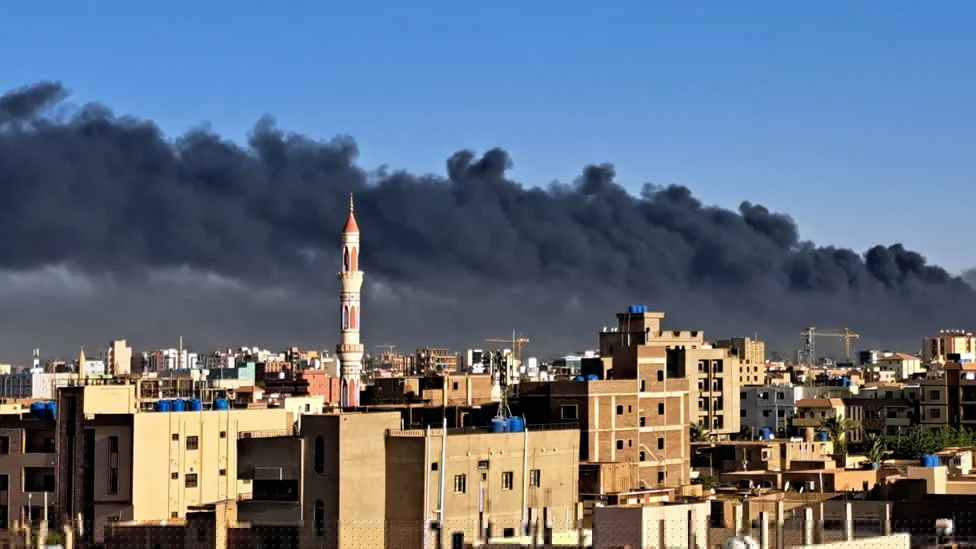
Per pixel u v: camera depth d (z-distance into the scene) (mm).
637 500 195625
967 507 159875
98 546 193625
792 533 150250
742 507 163250
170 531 183875
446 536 183125
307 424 181625
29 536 187875
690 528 132250
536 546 137625
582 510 195875
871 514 161000
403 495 182250
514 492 194125
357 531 180125
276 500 183250
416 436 182625
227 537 181625
